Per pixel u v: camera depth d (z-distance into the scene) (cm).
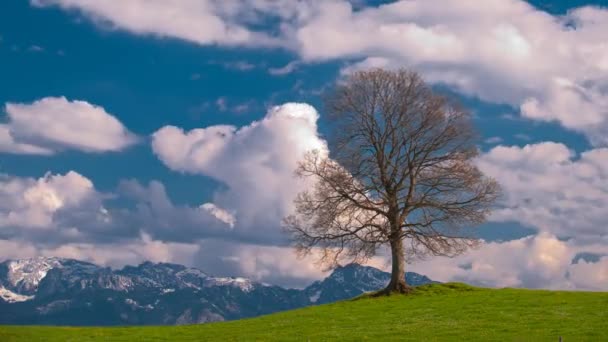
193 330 5759
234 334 5269
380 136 7006
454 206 6762
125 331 5875
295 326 5459
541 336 4250
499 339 4238
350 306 6450
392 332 4775
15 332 5706
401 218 6931
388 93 7000
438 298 6469
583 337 4131
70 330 5962
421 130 6900
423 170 6931
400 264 6988
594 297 6025
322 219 6831
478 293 6662
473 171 6781
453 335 4503
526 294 6450
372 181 6938
